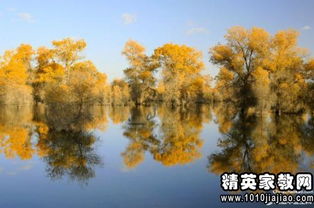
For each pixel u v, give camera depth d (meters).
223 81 46.41
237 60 45.19
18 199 10.44
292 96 39.25
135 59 67.38
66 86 36.88
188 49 66.69
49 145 20.20
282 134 24.69
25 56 63.28
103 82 62.56
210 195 10.85
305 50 43.97
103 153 18.05
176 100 63.09
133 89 66.50
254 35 43.91
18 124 30.16
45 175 13.33
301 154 17.64
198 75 67.00
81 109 36.00
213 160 16.33
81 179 12.73
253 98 43.59
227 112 48.84
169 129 28.58
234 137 23.77
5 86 54.84
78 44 55.38
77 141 21.80
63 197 10.62
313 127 28.41
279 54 43.97
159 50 66.38
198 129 28.53
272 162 15.80
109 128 28.91
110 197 10.61
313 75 43.47
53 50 55.50
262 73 41.06
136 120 35.91
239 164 15.40
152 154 17.88
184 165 15.21
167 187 11.73
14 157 16.73
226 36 45.75
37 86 61.50
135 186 11.84
